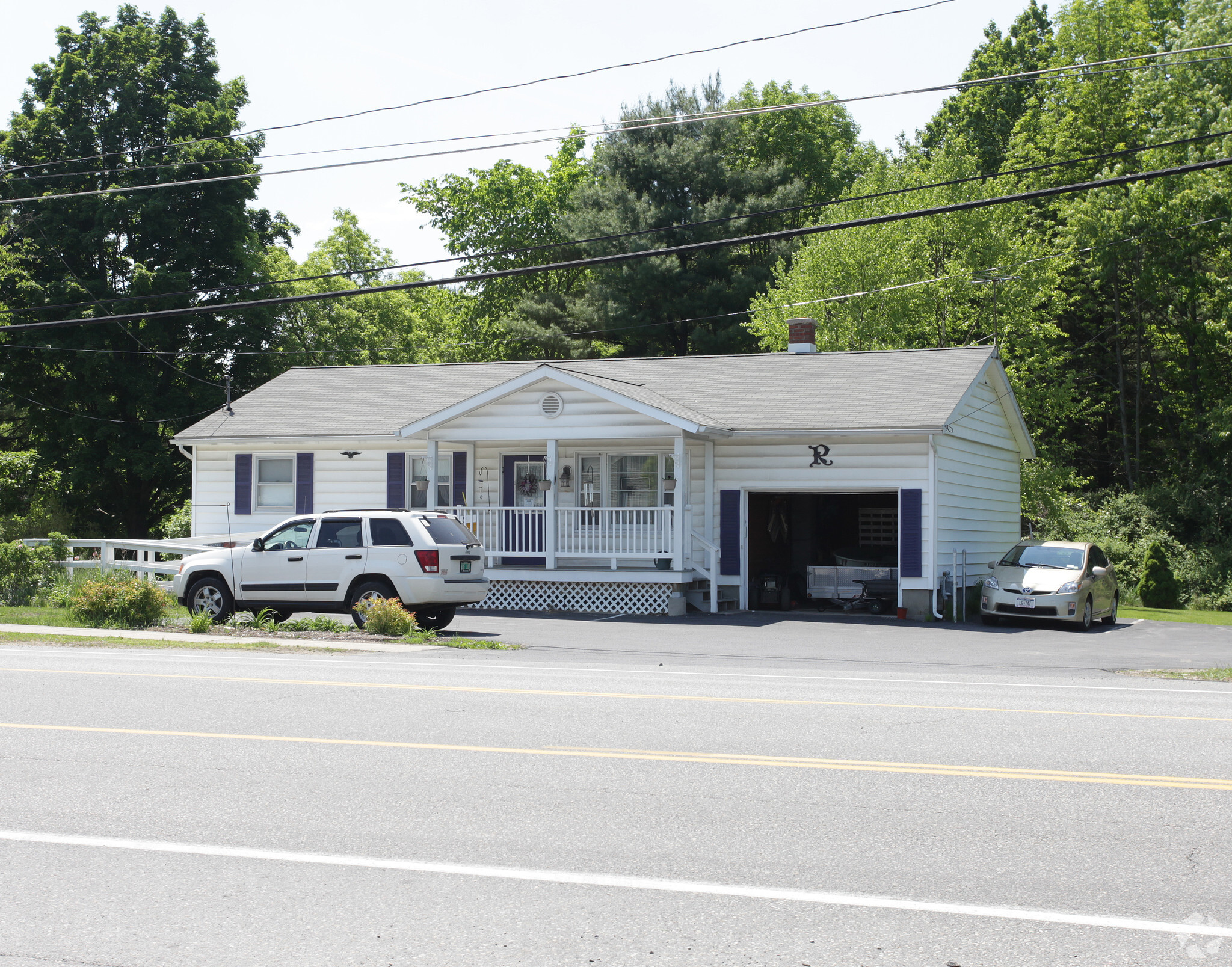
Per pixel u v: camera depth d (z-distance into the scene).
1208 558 35.84
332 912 5.18
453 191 56.62
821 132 54.59
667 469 26.00
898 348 37.22
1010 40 51.53
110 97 41.22
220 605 19.30
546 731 9.19
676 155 47.34
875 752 8.41
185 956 4.70
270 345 44.91
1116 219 39.91
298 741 8.73
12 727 9.31
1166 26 42.88
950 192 37.72
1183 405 43.44
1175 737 9.11
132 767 7.88
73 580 24.42
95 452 40.16
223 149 41.22
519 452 27.12
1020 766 7.98
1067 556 23.20
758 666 14.79
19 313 38.72
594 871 5.73
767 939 4.87
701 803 6.99
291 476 28.80
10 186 39.69
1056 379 39.56
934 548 23.75
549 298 51.00
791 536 29.34
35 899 5.36
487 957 4.68
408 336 59.59
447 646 16.91
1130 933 4.94
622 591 24.61
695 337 44.72
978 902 5.32
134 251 41.34
